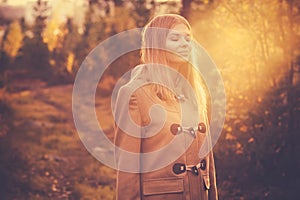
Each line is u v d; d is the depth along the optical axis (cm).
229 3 1173
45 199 1219
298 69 1142
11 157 1477
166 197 436
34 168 1446
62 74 2859
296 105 1112
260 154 1105
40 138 1848
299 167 1106
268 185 1093
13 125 1839
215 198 468
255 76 1145
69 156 1655
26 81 2862
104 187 1319
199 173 445
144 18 1634
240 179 1106
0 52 1906
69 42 2659
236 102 1129
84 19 2497
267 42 1155
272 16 1145
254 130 1114
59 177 1390
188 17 1206
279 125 1114
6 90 1816
